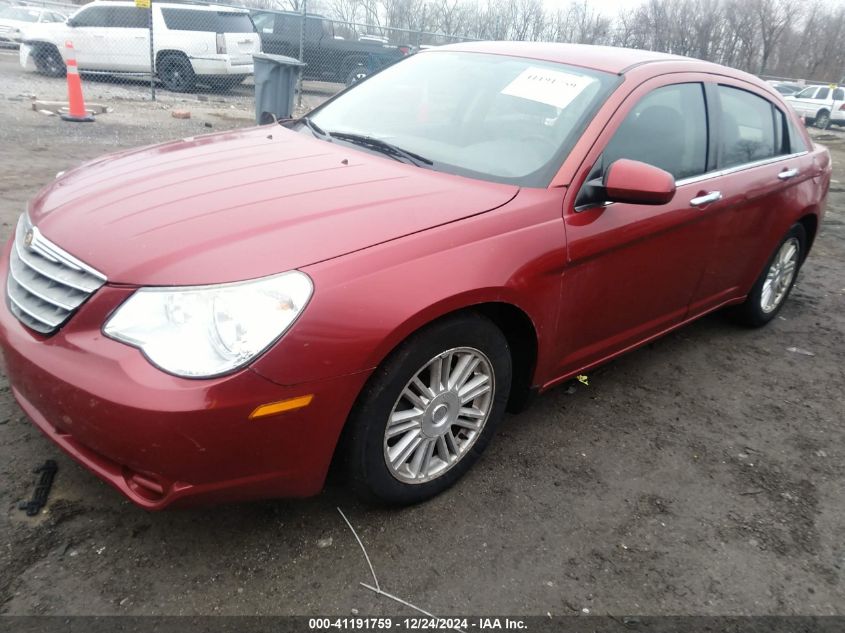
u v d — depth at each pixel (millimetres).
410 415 2395
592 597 2283
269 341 1948
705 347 4359
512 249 2477
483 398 2672
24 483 2477
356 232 2230
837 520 2809
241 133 3451
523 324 2662
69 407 1986
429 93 3408
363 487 2369
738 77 3936
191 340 1922
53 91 12531
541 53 3436
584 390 3627
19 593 2049
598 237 2789
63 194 2615
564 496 2762
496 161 2889
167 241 2113
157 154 3016
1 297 2389
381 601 2178
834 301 5500
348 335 2051
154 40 13805
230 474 2018
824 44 44000
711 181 3479
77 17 14023
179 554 2260
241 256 2041
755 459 3186
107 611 2031
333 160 2896
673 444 3227
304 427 2066
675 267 3363
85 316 2029
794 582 2447
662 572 2426
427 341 2285
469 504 2650
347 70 16125
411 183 2666
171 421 1870
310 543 2367
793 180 4191
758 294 4430
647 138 3123
